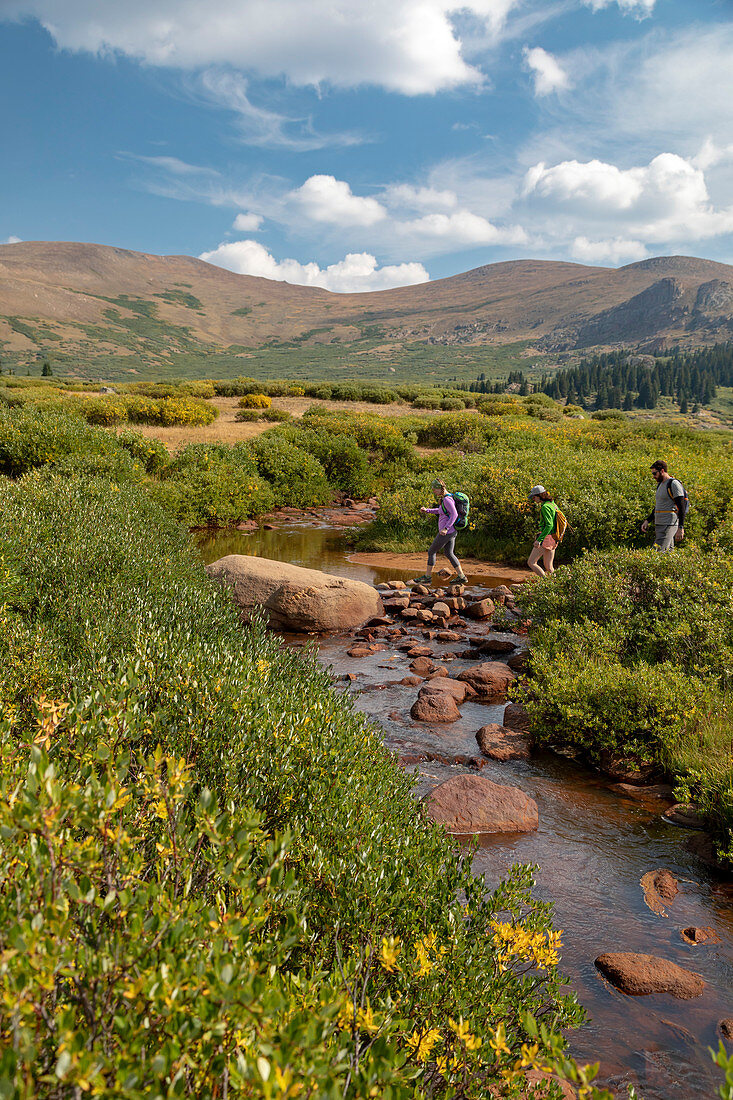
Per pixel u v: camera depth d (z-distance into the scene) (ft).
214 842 5.32
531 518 46.60
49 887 4.59
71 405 103.65
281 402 163.94
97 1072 3.39
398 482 59.93
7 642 13.65
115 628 15.72
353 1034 4.89
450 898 8.36
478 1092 5.99
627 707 18.43
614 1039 8.92
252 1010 3.79
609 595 24.99
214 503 59.21
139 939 4.40
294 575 31.19
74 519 25.82
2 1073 3.14
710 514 44.65
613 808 15.70
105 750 5.56
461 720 20.81
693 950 10.82
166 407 110.93
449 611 33.22
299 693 13.80
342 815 9.01
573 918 11.55
